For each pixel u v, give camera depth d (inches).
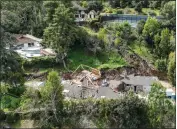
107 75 3393.2
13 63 3004.4
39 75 3361.2
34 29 3964.1
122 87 3164.4
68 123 2610.7
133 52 3607.3
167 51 3543.3
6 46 3191.4
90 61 3550.7
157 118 2576.3
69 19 3550.7
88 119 2635.3
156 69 3447.3
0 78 2898.6
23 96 2763.3
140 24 3873.0
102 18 4097.0
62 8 3565.5
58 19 3499.0
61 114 2630.4
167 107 2593.5
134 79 3255.4
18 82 2938.0
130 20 4146.2
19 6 4148.6
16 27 3966.5
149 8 4517.7
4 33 3125.0
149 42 3727.9
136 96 2650.1
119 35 3740.2
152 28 3698.3
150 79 3235.7
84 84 3149.6
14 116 2642.7
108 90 2965.1
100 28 3860.7
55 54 3535.9
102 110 2640.3
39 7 4170.8
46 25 3924.7
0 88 2864.2
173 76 3169.3
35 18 4040.4
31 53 3582.7
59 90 2623.0
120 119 2588.6
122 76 3356.3
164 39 3531.0
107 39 3681.1
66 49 3506.4
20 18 4033.0
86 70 3449.8
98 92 2940.5
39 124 2598.4
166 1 4424.2
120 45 3651.6
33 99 2687.0
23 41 3710.6
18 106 2733.8
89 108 2657.5
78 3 4525.1
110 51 3619.6
